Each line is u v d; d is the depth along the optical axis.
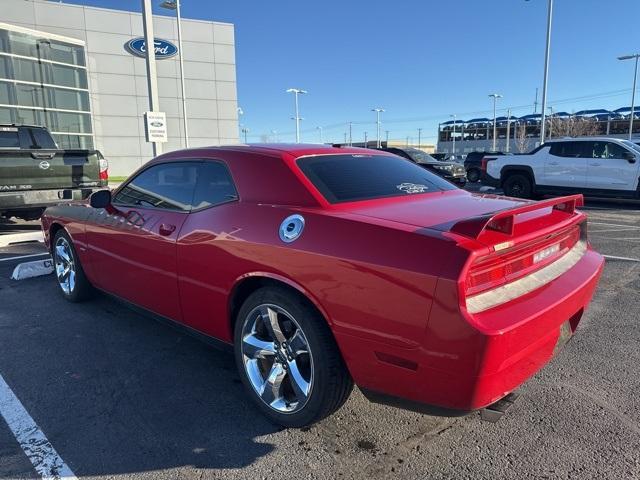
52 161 8.51
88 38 24.34
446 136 86.75
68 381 3.39
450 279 2.09
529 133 72.50
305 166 3.03
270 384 2.82
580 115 68.00
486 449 2.62
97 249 4.28
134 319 4.54
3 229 9.73
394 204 2.88
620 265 6.43
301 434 2.77
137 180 3.94
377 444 2.68
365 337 2.35
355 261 2.36
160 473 2.46
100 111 25.03
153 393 3.23
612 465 2.48
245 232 2.85
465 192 3.55
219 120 28.83
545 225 2.62
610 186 12.76
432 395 2.23
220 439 2.73
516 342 2.16
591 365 3.57
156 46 26.22
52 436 2.76
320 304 2.49
